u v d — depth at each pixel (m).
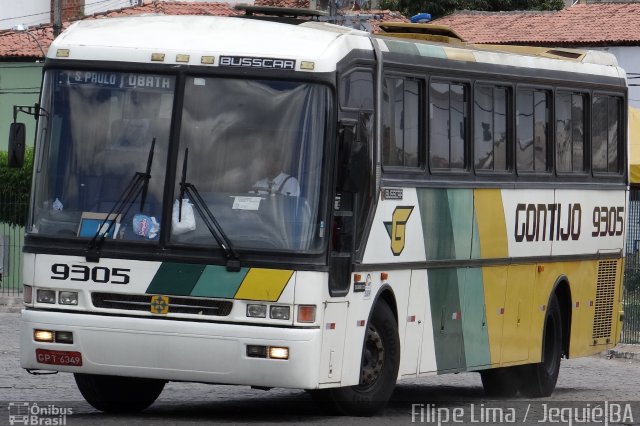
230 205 23.75
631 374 43.03
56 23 79.56
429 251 28.09
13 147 25.19
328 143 23.86
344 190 24.02
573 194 34.78
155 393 27.28
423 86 27.95
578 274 35.38
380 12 86.44
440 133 28.62
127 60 24.47
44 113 24.72
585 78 35.34
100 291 23.91
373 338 26.20
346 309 24.69
